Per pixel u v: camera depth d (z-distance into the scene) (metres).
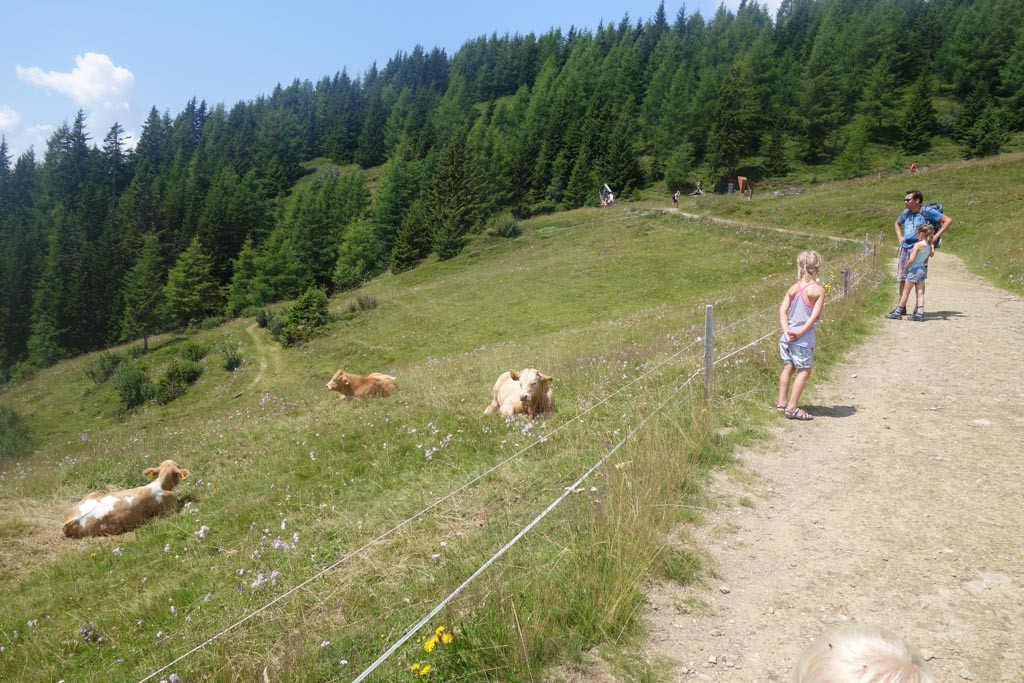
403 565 5.26
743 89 105.31
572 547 4.61
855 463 6.54
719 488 6.03
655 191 99.06
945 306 14.70
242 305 83.12
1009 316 13.19
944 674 3.57
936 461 6.43
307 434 10.45
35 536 8.48
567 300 39.59
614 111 117.94
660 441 6.45
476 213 85.00
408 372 18.77
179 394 43.09
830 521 5.38
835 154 103.88
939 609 4.15
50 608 6.21
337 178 149.75
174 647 4.75
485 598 3.97
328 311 49.50
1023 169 46.41
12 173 137.62
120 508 8.41
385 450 8.75
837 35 131.25
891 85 109.94
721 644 3.85
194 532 7.70
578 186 98.75
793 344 7.88
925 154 96.12
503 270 52.44
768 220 51.53
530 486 6.45
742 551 4.95
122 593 6.30
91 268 85.25
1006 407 7.88
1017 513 5.28
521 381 8.73
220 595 5.61
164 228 104.62
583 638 3.85
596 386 9.97
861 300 14.62
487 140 124.00
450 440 8.46
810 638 3.89
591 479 5.96
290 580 5.49
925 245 12.91
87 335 81.69
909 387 9.00
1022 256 20.92
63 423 43.62
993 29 110.88
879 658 1.81
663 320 20.86
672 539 5.06
